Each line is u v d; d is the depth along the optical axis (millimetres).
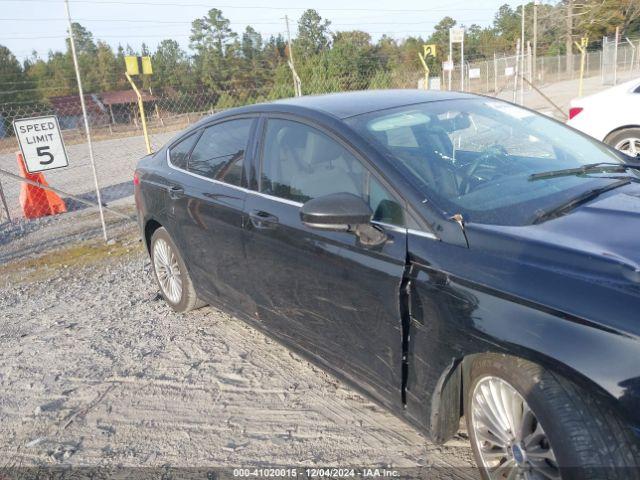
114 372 4102
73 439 3365
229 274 3881
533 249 2246
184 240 4359
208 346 4348
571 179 2918
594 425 1994
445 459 2852
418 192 2656
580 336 1998
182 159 4488
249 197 3572
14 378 4184
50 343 4738
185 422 3410
